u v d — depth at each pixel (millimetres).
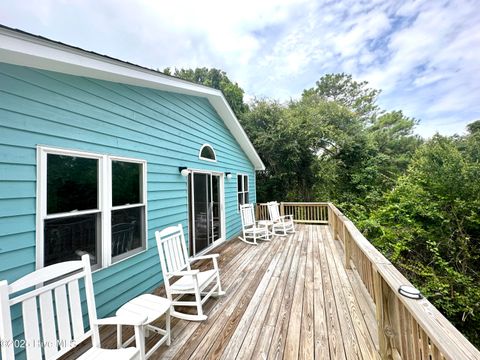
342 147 11711
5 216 1901
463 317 4980
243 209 6383
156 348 2012
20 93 2043
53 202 2252
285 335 2256
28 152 2074
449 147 6746
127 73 2850
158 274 3641
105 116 2857
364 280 3037
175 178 4258
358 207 9977
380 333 1897
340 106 13367
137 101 3395
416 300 1249
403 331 1614
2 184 1896
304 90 20125
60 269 1636
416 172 7137
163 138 3945
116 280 2861
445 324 1018
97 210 2689
